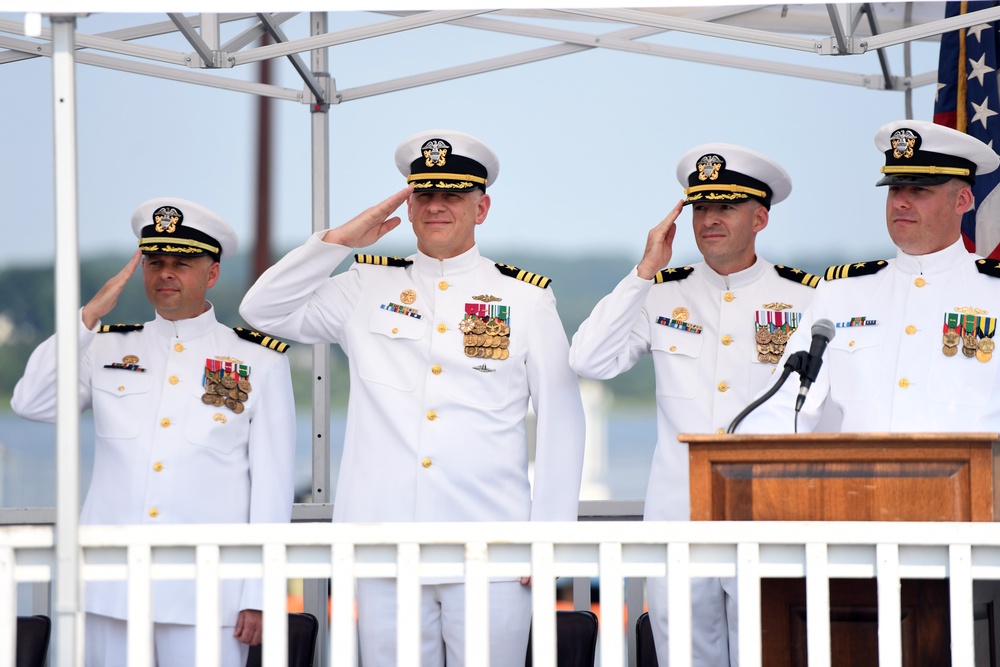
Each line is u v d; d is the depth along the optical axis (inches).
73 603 295.1
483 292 423.8
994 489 293.9
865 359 384.5
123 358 439.2
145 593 300.7
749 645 291.9
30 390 428.8
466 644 299.1
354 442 417.7
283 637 299.4
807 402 379.6
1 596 299.4
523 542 299.9
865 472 297.3
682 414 437.7
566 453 416.8
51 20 294.2
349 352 426.9
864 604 314.2
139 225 442.3
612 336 410.6
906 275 392.8
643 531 296.7
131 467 421.7
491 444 410.6
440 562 303.7
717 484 305.0
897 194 391.5
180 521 418.3
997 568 289.3
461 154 420.8
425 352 416.2
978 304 381.1
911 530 288.2
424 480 404.5
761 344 437.7
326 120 526.9
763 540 292.8
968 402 370.6
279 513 428.1
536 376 417.1
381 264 438.3
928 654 311.1
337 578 299.9
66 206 295.3
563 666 426.3
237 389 432.5
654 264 408.5
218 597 301.0
